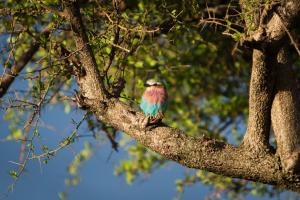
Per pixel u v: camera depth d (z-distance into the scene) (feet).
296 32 38.34
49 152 30.58
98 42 32.30
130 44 35.37
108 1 38.68
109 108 29.71
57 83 39.88
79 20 30.01
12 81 40.45
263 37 25.45
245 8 29.04
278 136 27.43
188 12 40.29
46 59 36.55
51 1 36.14
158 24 39.81
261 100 27.48
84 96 30.30
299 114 27.61
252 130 27.63
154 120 28.55
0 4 39.96
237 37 29.07
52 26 34.83
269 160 27.32
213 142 27.84
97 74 30.22
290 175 27.07
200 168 28.09
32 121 31.17
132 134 28.89
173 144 27.89
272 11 25.66
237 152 27.68
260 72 26.91
